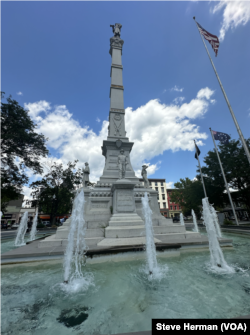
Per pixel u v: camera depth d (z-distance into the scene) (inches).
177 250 253.1
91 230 331.6
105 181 494.3
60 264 222.8
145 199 261.7
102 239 301.0
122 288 143.5
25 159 940.0
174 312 105.8
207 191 1209.4
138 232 310.0
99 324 97.5
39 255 240.5
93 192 442.3
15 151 885.2
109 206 432.8
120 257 230.8
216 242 215.6
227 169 1114.7
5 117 846.5
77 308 115.6
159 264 205.9
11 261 230.7
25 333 91.7
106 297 129.2
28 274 187.3
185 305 114.0
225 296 124.3
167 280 157.5
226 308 108.5
